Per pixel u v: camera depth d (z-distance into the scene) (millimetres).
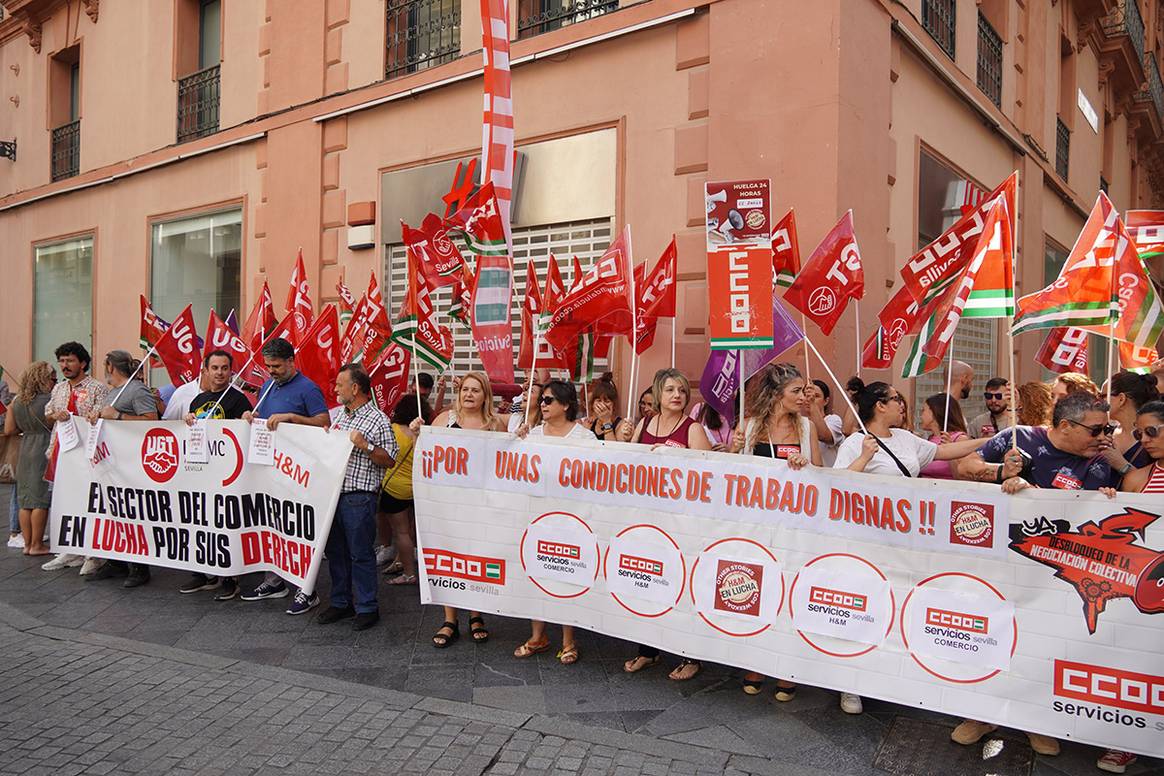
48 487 7043
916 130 7777
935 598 3633
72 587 6176
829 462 5453
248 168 11055
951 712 3594
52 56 14930
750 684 4277
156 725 3881
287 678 4434
